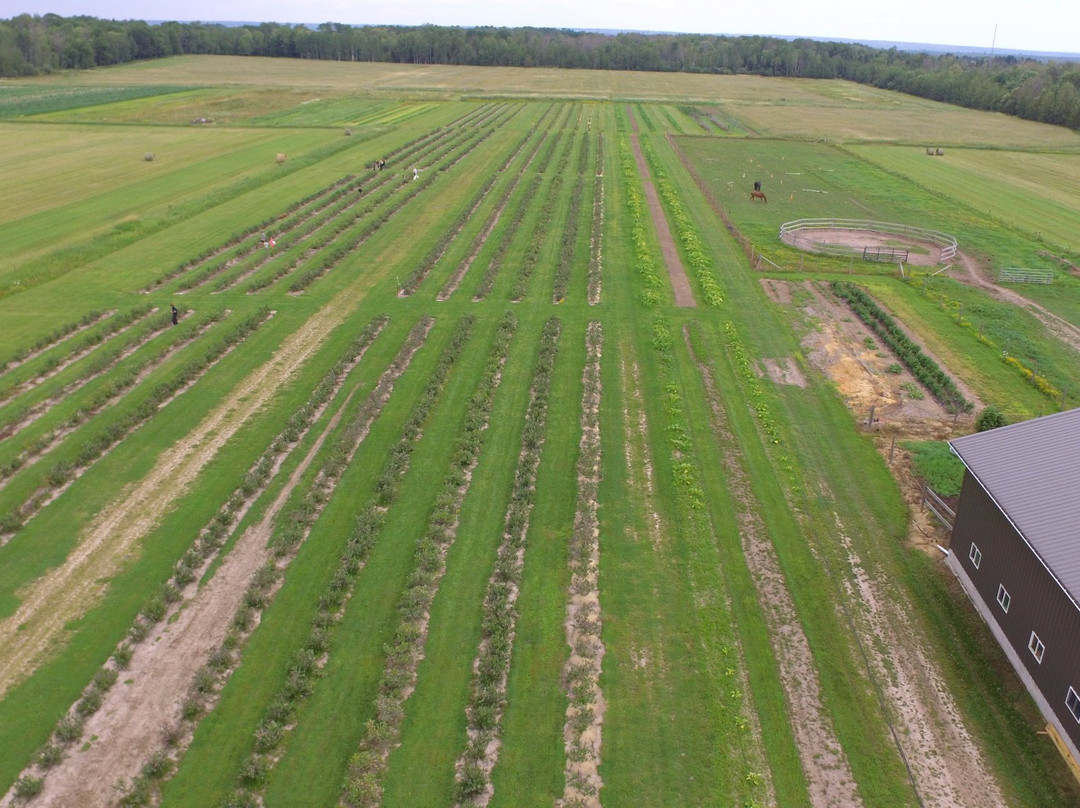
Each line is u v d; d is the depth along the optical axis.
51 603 24.11
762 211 72.69
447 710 20.80
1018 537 22.25
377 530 27.58
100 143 97.19
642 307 48.19
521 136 106.44
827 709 21.20
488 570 25.83
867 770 19.52
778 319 47.34
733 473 31.64
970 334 45.62
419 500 29.31
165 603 24.06
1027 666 21.73
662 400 37.03
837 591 25.48
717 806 18.55
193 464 31.52
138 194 72.56
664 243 61.16
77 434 33.47
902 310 48.94
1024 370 40.59
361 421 34.22
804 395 38.34
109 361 39.50
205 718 20.42
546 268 54.56
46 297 48.12
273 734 19.70
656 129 117.00
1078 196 81.88
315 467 31.30
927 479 31.28
